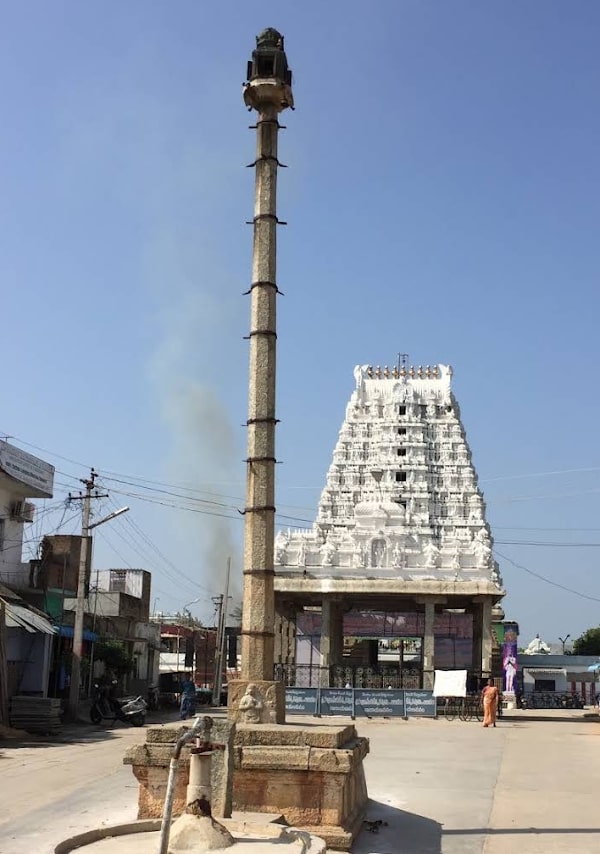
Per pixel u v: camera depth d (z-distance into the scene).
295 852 10.54
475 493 82.81
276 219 16.36
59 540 46.88
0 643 31.48
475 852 12.75
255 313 15.94
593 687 86.88
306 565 53.88
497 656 65.25
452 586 50.41
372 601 55.09
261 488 15.34
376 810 15.59
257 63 16.47
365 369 88.38
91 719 38.72
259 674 14.94
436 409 86.12
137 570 60.75
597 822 14.88
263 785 12.93
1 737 29.94
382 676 49.47
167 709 52.28
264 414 15.53
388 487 81.25
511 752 26.27
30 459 44.75
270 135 16.53
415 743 28.78
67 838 11.81
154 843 11.34
